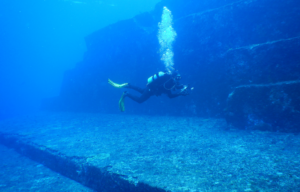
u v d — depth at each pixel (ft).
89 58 43.96
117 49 37.01
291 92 14.08
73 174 14.07
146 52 31.55
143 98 13.96
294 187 6.84
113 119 29.50
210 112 23.73
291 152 10.32
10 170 16.83
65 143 18.04
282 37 19.35
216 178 8.30
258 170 8.59
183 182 8.25
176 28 27.45
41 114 45.24
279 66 16.26
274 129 14.82
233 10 22.40
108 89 37.96
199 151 12.29
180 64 26.81
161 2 33.40
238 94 16.75
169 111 28.14
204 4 28.60
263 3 20.38
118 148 14.82
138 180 9.13
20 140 21.74
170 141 15.33
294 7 18.79
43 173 15.70
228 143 13.28
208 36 24.40
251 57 17.78
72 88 45.52
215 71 23.66
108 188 10.91
